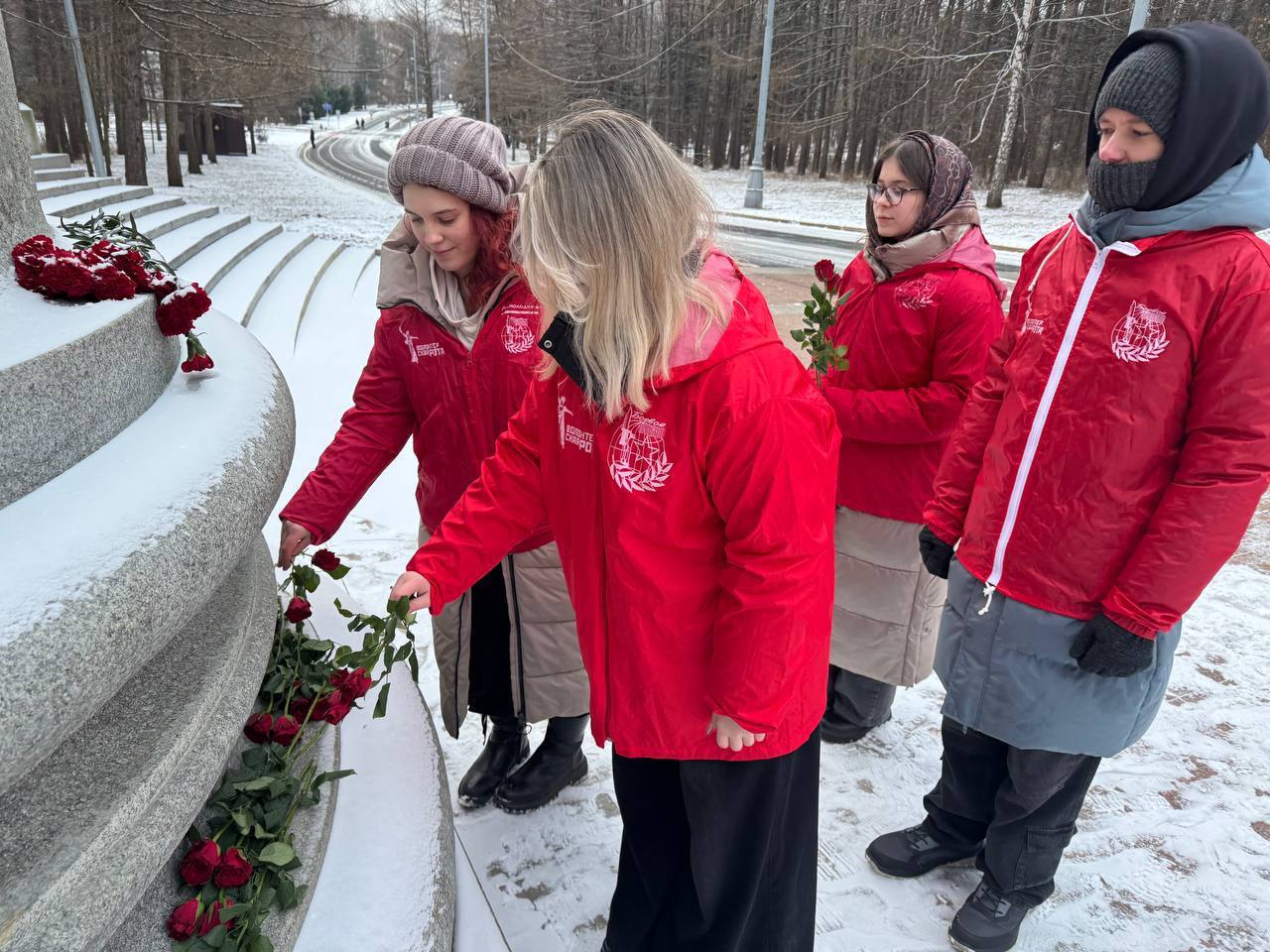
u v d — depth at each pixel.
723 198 23.94
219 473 1.18
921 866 2.13
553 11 38.47
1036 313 1.71
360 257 11.69
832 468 1.31
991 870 1.91
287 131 67.31
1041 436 1.66
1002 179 21.38
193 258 9.00
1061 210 21.06
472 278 1.92
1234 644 3.17
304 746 1.68
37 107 23.41
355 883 1.47
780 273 11.36
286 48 18.53
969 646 1.84
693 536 1.35
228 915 1.25
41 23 18.03
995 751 1.97
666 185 1.16
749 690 1.32
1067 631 1.68
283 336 7.02
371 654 1.58
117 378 1.27
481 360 1.92
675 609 1.38
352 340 7.33
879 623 2.46
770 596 1.28
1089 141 1.67
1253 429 1.41
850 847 2.23
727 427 1.22
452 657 2.17
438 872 1.53
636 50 40.00
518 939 1.92
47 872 0.90
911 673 2.48
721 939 1.61
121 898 0.98
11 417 1.04
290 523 1.92
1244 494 1.43
